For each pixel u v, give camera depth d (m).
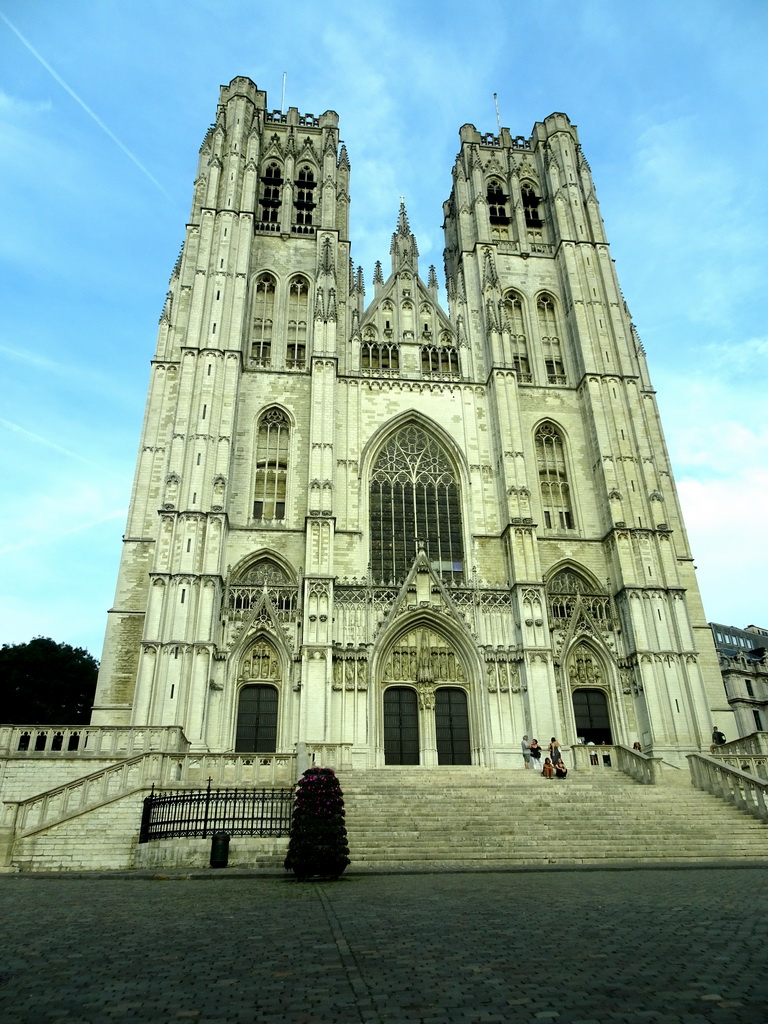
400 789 36.81
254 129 73.56
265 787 30.66
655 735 51.03
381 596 54.50
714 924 13.95
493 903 17.27
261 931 13.83
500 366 63.50
